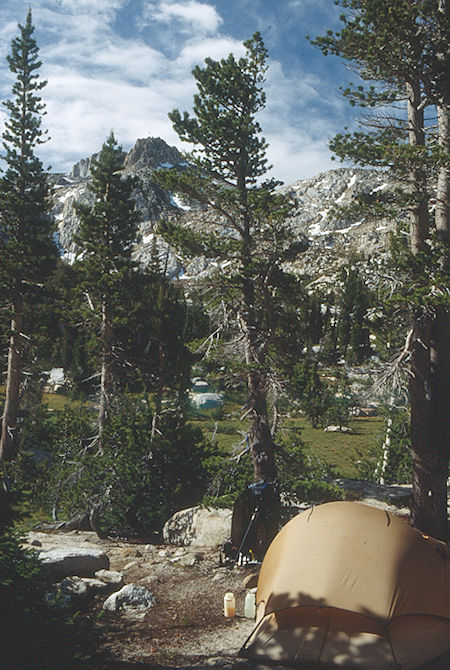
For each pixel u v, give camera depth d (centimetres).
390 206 1748
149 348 2627
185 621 995
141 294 3180
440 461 1677
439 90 1680
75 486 2111
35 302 3697
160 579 1279
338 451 4622
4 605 658
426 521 1673
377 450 2991
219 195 2080
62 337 7175
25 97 3809
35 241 3675
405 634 798
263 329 2147
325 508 959
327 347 7119
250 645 830
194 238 2084
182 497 2178
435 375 1689
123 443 2322
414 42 1599
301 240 2162
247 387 2097
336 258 14625
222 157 2195
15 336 3528
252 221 2159
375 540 871
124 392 2792
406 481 2700
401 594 814
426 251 1691
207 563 1414
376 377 1706
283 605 834
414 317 1662
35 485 2391
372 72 1741
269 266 2125
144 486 2153
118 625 979
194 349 2178
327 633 805
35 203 3828
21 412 3875
